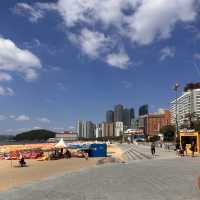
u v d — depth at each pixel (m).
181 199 14.04
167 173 25.61
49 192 16.78
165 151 73.50
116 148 115.19
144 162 39.06
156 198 14.41
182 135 55.97
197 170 28.03
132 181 20.78
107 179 22.03
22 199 14.83
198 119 131.50
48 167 43.50
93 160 55.88
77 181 21.27
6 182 26.73
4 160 60.25
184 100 165.62
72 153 64.06
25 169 41.19
